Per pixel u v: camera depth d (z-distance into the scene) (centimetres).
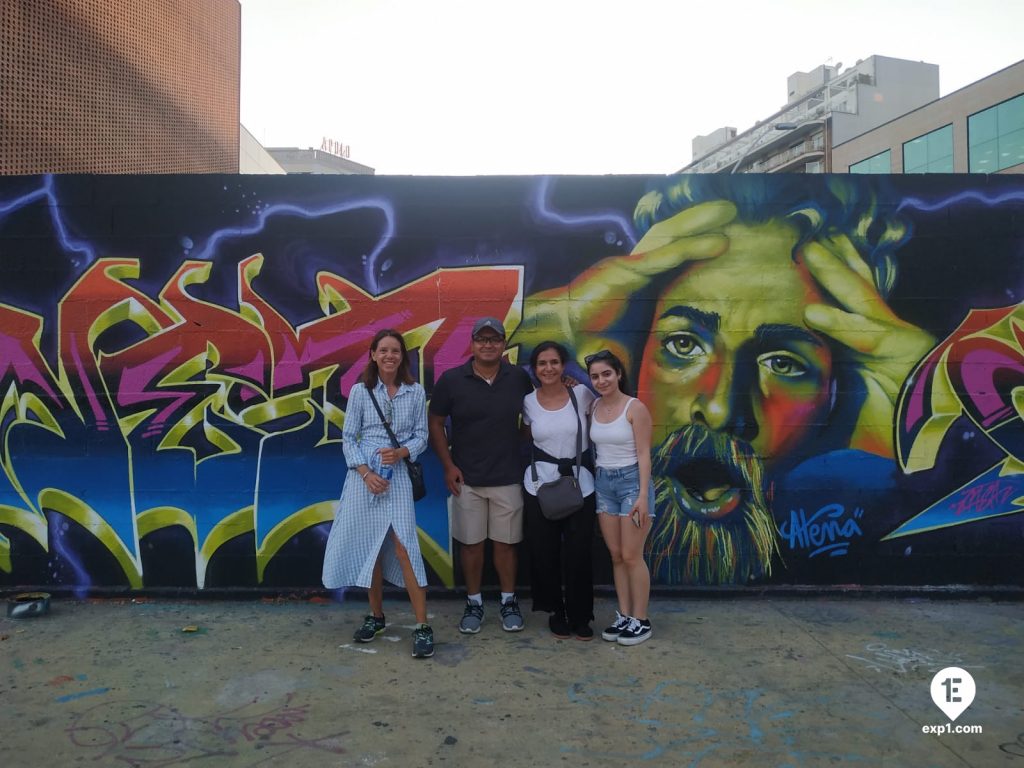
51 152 1319
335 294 473
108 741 293
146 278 473
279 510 473
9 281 472
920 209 475
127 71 1591
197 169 1942
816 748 291
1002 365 476
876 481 476
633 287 474
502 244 473
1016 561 478
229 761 279
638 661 375
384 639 405
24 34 1248
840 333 475
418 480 401
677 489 474
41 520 473
